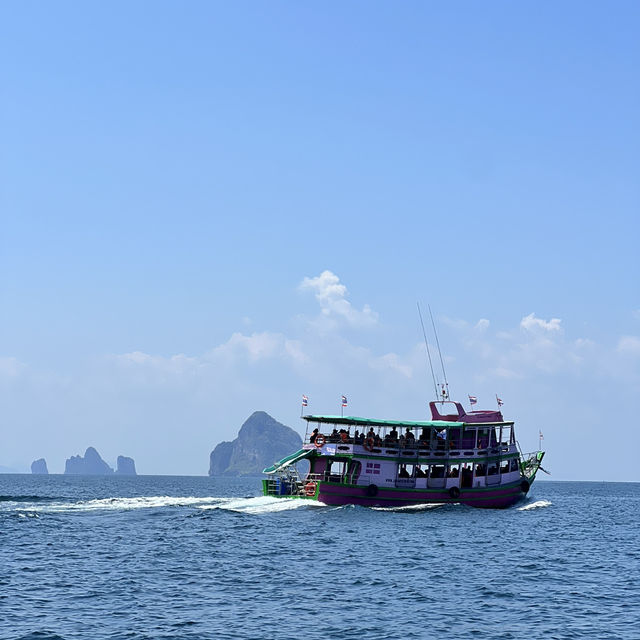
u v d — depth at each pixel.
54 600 37.72
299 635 32.28
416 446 76.44
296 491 81.69
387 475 75.56
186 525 66.31
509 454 81.81
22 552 51.75
